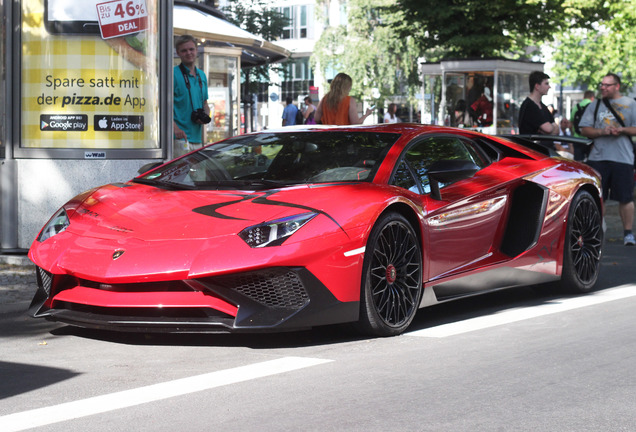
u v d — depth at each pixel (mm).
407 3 23641
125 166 7672
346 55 45469
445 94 19969
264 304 4449
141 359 4332
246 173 5461
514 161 6289
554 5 23281
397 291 4957
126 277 4461
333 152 5488
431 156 5629
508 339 4766
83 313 4695
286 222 4559
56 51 7516
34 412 3398
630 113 9422
